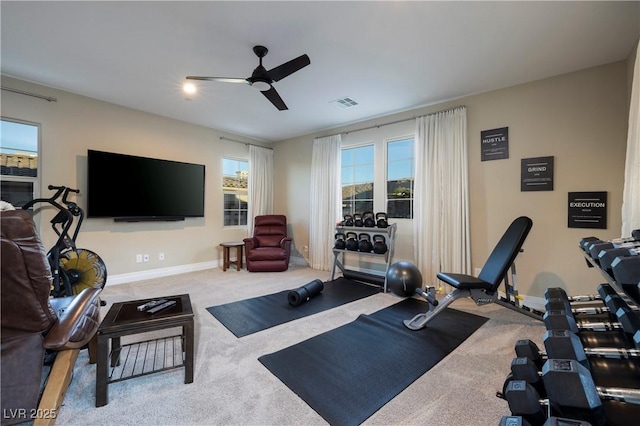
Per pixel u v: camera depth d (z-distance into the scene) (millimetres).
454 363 2061
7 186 3299
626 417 811
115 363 1941
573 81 3033
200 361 2062
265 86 2668
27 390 1182
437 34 2406
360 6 2078
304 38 2479
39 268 1179
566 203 3074
